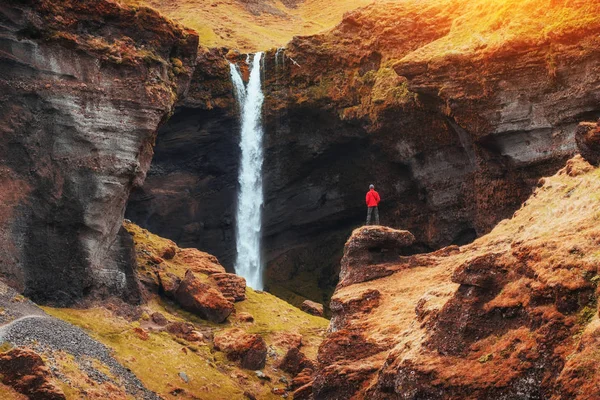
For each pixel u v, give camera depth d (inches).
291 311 2470.5
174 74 2223.2
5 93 1930.4
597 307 921.5
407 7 2965.1
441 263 1608.0
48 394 1256.2
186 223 3139.8
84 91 2014.0
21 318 1606.8
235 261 3193.9
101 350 1670.8
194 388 1766.7
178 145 3068.4
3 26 1930.4
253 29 3900.1
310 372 2006.6
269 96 3149.6
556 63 2316.7
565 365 883.4
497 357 1005.2
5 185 1902.1
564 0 2364.7
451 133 2704.2
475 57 2449.6
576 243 1010.7
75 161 1994.3
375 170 3051.2
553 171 2378.2
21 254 1894.7
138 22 2124.8
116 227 2096.5
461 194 2746.1
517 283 1047.6
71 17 2020.2
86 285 1982.0
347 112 2962.6
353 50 3021.7
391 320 1419.8
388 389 1132.5
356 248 1667.1
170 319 2118.6
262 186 3189.0
